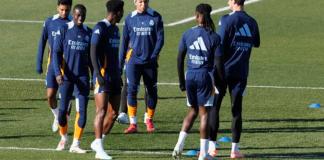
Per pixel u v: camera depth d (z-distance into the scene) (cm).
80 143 3919
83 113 3675
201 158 3481
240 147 3838
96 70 3519
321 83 5459
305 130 4203
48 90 4091
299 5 8300
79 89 3709
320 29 7394
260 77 5628
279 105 4800
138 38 4178
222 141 3981
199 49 3444
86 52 3738
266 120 4422
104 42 3544
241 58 3609
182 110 4681
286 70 5875
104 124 3659
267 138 4025
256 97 5019
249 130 4200
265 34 7212
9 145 3828
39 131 4150
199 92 3462
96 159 3494
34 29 7331
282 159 3575
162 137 4062
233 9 3634
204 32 3447
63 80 3725
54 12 8000
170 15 7894
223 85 3547
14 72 5741
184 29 7381
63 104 3738
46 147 3803
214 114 3600
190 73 3462
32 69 5847
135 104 4169
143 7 4178
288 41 6944
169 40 6969
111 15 3553
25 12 7988
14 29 7319
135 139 4016
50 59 4081
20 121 4372
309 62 6169
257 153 3712
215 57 3447
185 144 3909
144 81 4206
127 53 4219
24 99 4950
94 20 7650
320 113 4597
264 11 8062
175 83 5469
